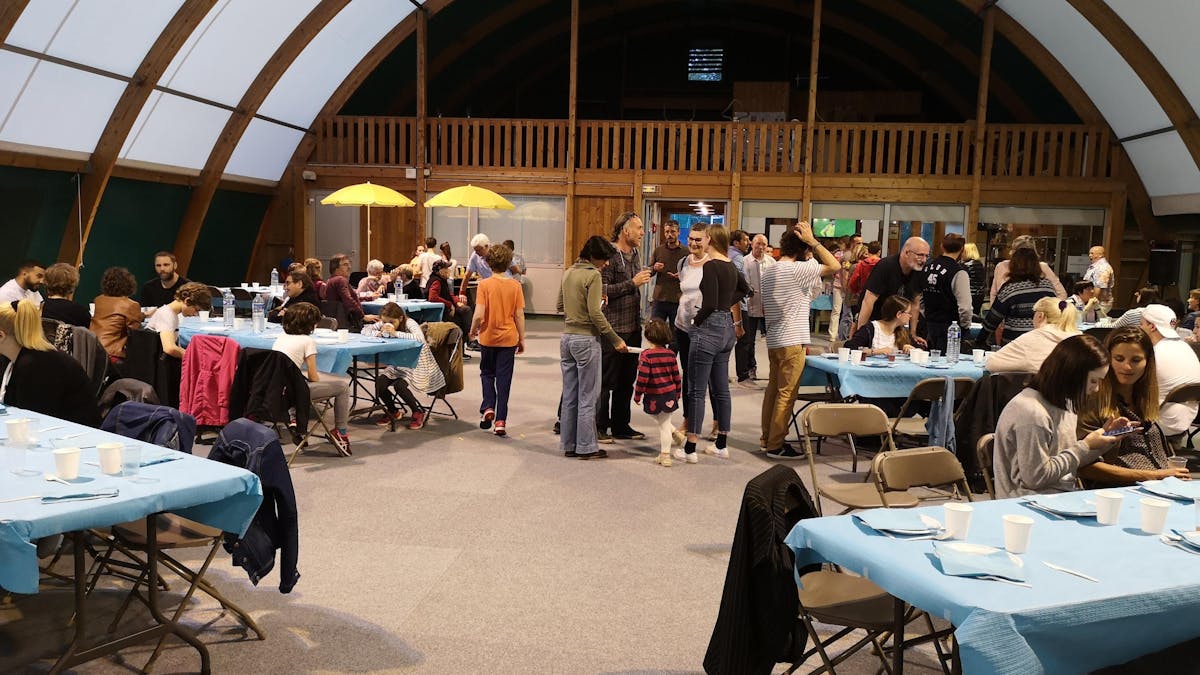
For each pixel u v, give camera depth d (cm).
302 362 630
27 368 411
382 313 751
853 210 1620
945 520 275
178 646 351
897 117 2098
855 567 262
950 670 327
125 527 349
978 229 1603
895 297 697
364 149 1744
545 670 339
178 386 670
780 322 670
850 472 639
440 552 462
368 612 387
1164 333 605
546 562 452
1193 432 736
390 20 1609
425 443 703
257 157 1606
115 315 702
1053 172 1591
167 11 1146
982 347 839
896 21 1906
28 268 791
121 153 1278
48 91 1089
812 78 1598
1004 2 1519
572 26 1644
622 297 716
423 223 1698
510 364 734
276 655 346
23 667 328
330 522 507
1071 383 347
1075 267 1599
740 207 1641
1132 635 238
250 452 341
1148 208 1577
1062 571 250
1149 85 1366
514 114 2428
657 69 2380
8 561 259
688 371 666
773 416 684
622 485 595
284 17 1362
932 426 592
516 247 1706
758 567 274
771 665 281
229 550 349
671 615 391
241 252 1706
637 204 1653
